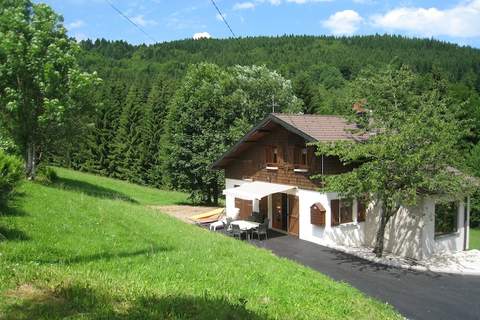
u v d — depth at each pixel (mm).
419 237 21219
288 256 21109
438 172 19422
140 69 100562
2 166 13531
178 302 7387
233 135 40875
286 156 26250
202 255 12750
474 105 44781
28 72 25094
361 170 19531
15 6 27188
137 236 13898
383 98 22422
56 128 26406
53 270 8141
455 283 17453
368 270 19000
